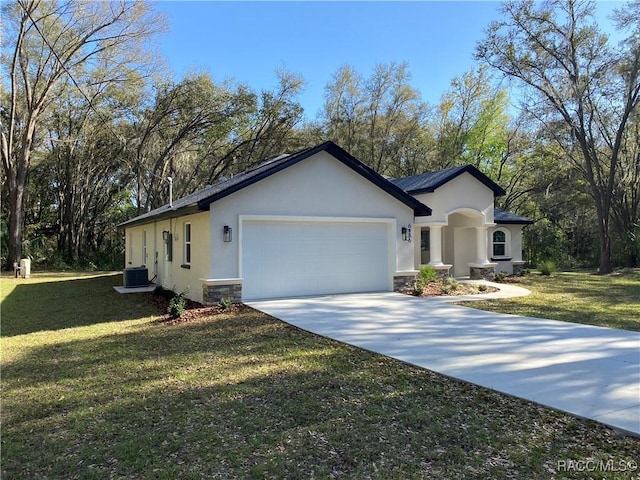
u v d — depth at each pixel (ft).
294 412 14.10
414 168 112.68
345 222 40.83
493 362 19.24
